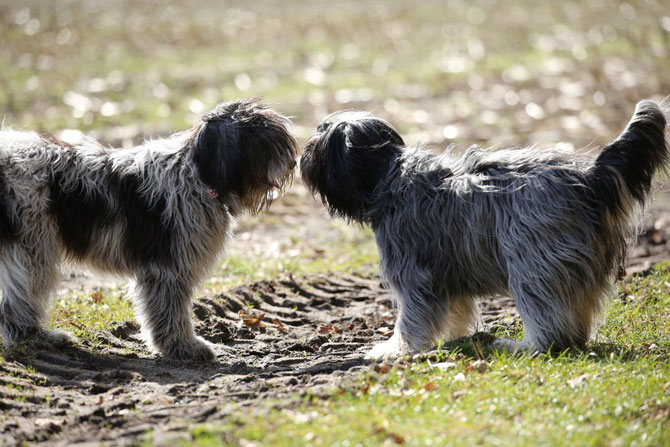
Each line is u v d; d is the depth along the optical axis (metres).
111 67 28.02
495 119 21.47
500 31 33.88
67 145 8.59
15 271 8.05
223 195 8.43
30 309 8.20
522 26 34.53
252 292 10.84
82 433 6.30
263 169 8.46
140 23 36.22
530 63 28.16
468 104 23.38
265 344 9.11
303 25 36.31
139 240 8.39
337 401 6.66
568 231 7.55
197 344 8.57
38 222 8.12
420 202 8.15
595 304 7.86
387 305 10.76
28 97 23.61
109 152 8.66
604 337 8.50
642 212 7.91
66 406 6.86
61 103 23.08
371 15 38.66
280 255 13.03
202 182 8.41
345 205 8.73
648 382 6.84
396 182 8.35
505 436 5.96
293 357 8.59
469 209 7.90
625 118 20.47
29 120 21.12
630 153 7.61
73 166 8.40
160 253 8.38
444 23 36.34
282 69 28.25
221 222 8.66
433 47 31.64
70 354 8.27
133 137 19.67
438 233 8.06
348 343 9.13
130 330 9.36
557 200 7.57
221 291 10.70
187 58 29.84
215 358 8.57
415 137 19.83
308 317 10.30
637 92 22.86
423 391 6.71
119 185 8.38
